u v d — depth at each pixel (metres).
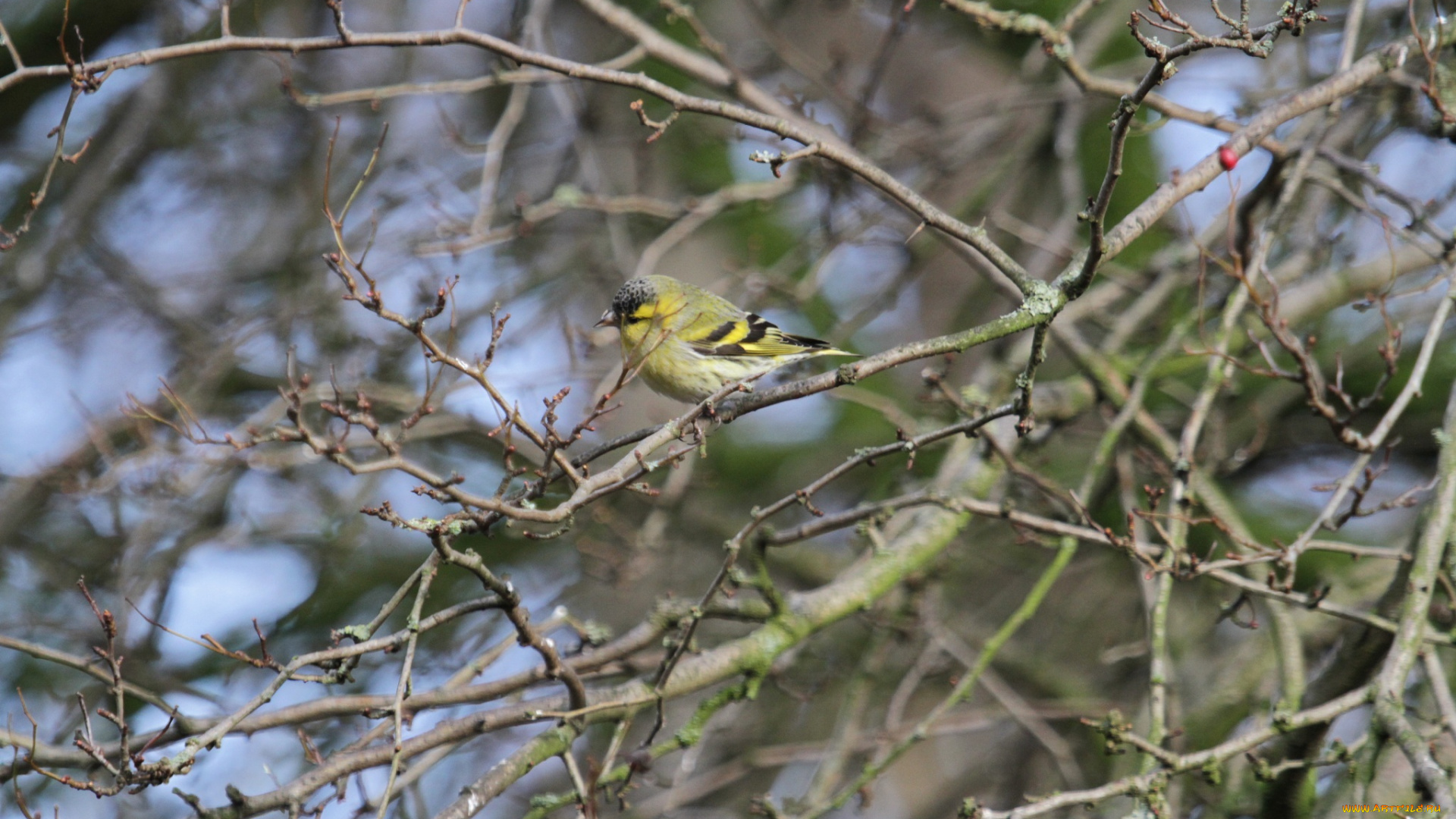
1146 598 10.73
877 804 18.39
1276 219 10.01
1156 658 8.93
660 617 9.87
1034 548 15.12
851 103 13.54
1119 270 13.31
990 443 10.49
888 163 15.59
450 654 14.67
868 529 10.64
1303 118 12.12
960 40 16.73
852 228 14.28
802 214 18.47
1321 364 14.37
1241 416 14.59
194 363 15.14
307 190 16.81
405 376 15.55
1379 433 8.00
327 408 6.27
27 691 14.38
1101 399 12.10
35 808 13.15
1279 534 13.64
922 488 12.64
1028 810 7.42
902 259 15.73
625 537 13.84
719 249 18.03
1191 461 9.36
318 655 6.94
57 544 15.43
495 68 12.43
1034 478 10.53
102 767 8.59
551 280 16.94
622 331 12.18
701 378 12.00
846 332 14.30
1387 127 12.99
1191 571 8.31
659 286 12.25
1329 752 7.60
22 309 15.70
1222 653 13.96
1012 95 14.19
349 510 15.05
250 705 6.72
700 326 12.15
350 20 18.20
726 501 16.98
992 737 18.72
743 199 13.83
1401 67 10.40
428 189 14.84
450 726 8.79
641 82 8.02
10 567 15.08
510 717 8.92
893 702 12.16
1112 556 14.33
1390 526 14.55
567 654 10.19
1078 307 13.38
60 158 7.85
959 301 18.38
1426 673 7.78
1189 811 11.45
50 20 16.53
